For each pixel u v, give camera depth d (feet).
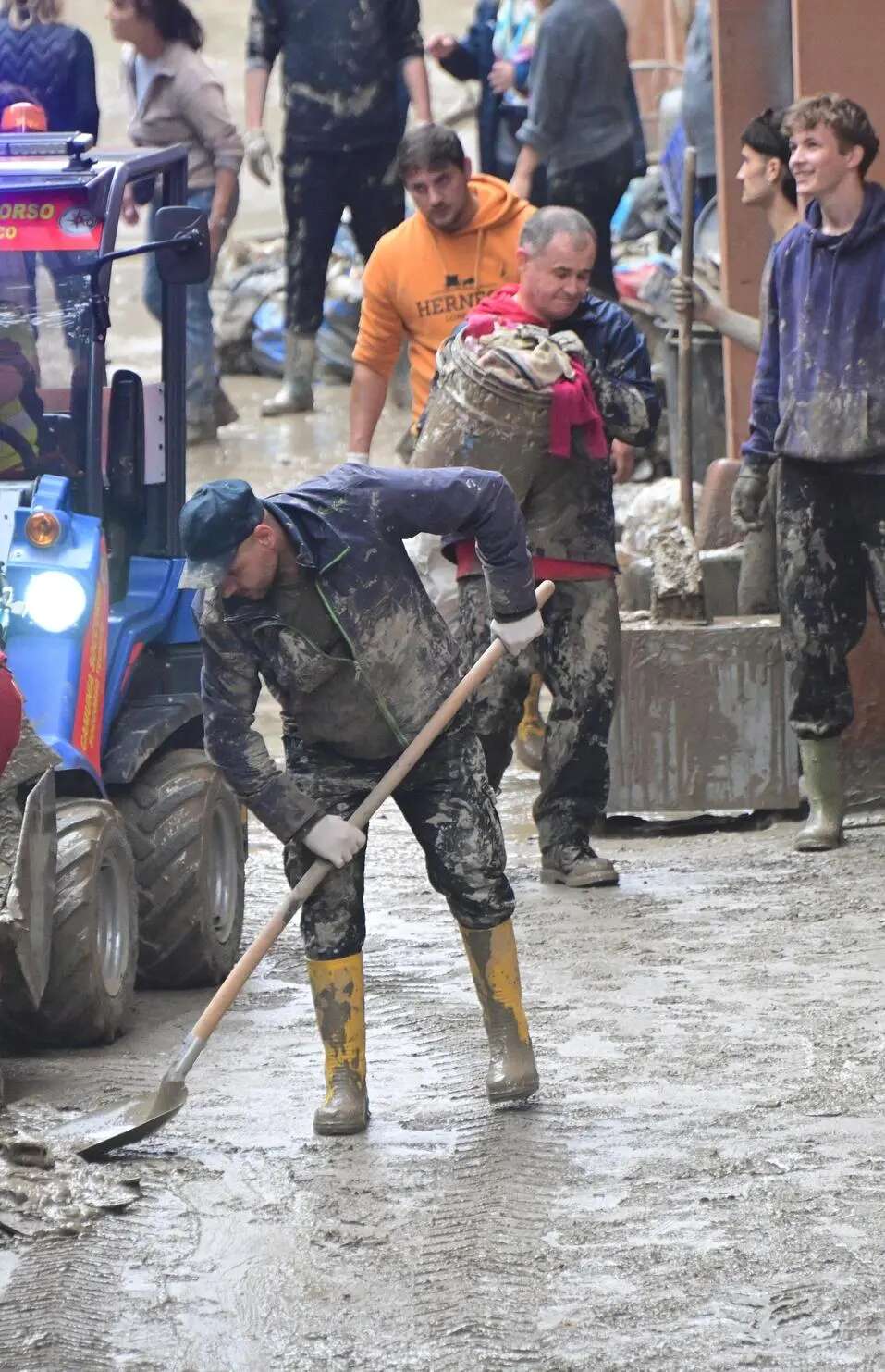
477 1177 57.21
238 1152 59.98
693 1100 62.75
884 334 89.30
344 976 61.41
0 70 140.05
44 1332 48.26
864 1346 46.78
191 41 161.27
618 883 90.22
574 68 143.84
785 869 91.30
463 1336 47.67
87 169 75.87
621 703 99.09
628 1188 56.13
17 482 74.79
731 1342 47.03
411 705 60.08
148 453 81.66
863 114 88.89
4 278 75.00
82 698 70.74
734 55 122.72
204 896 75.56
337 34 157.69
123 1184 57.16
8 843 65.31
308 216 167.43
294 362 180.96
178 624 82.48
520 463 83.56
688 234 104.99
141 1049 69.67
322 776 61.98
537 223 84.28
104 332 75.15
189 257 76.48
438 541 104.83
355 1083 61.57
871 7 103.14
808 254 90.68
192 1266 52.16
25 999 66.08
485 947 62.59
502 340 83.56
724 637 98.43
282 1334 48.37
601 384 84.53
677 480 132.98
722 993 73.51
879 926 81.20
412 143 94.32
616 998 73.41
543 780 90.27
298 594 58.23
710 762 99.30
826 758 94.58
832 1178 56.29
